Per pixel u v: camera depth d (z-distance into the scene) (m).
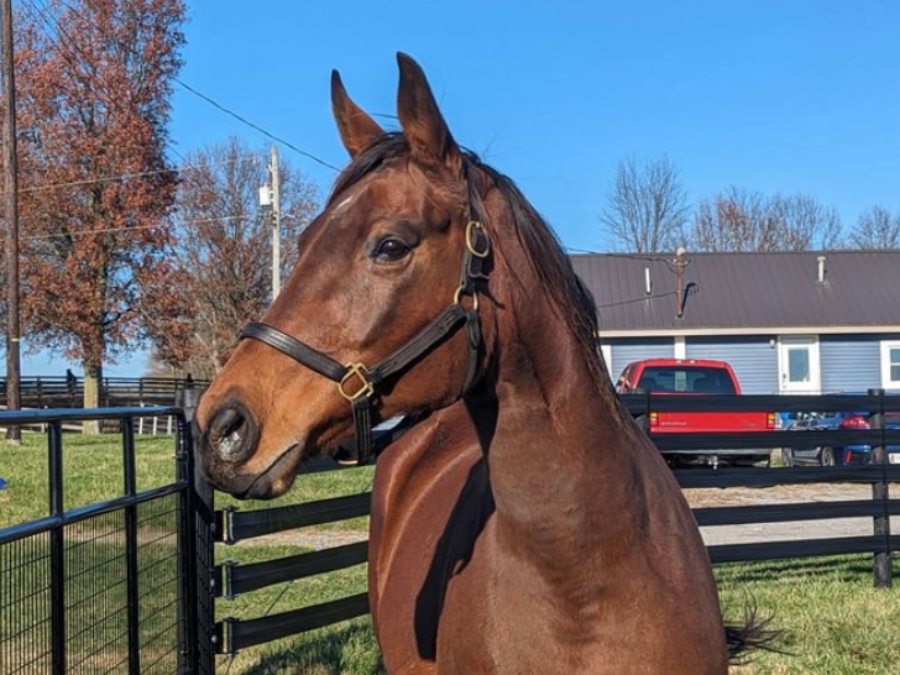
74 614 3.10
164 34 26.08
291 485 1.89
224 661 4.85
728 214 46.53
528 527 2.07
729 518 6.25
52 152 25.22
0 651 2.64
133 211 25.23
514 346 2.02
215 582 4.18
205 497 4.13
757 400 6.28
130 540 3.48
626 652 2.05
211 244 35.56
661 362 13.48
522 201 2.10
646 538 2.14
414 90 1.92
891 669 4.62
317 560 4.57
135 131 25.12
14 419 2.61
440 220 1.94
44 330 25.50
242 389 1.87
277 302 1.93
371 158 1.99
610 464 2.08
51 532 2.88
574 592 2.05
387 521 3.07
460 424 3.01
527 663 2.09
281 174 37.59
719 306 22.78
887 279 23.53
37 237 25.03
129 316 25.42
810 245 46.09
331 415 1.91
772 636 3.00
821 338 22.41
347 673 4.64
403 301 1.91
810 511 6.40
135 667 3.47
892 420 11.72
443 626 2.31
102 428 23.84
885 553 6.50
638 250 42.84
